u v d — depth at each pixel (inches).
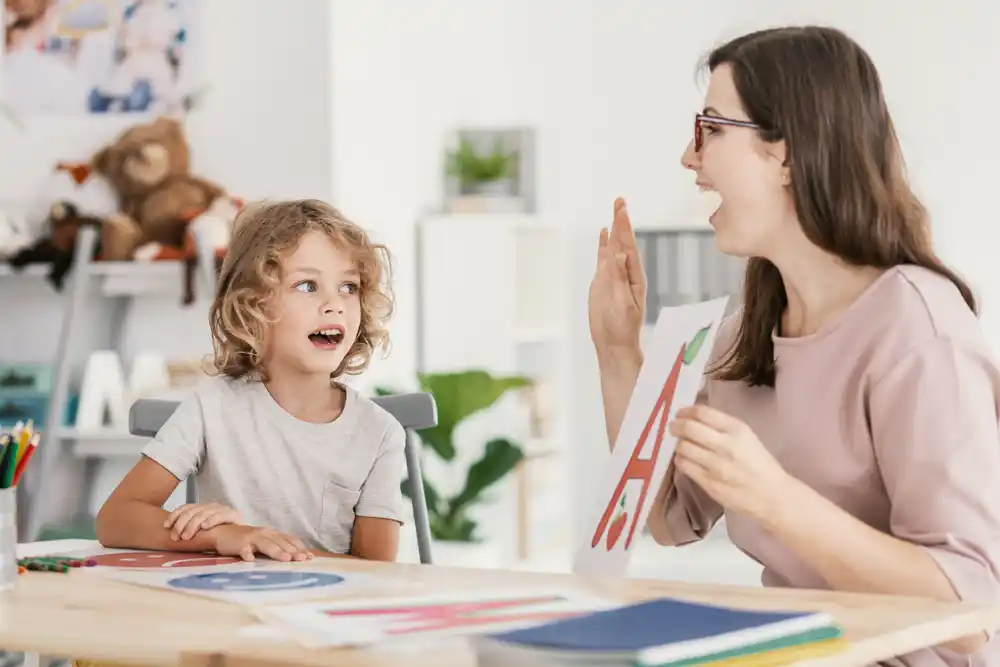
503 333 199.8
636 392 64.3
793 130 61.2
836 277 63.3
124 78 158.1
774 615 41.1
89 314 157.6
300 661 39.1
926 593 52.5
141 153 153.3
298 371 80.1
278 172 157.5
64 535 142.9
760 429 65.7
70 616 47.9
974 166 221.9
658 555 223.0
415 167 195.2
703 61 67.5
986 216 221.6
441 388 175.9
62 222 152.6
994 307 220.8
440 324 201.2
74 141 158.2
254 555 65.2
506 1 237.6
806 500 51.1
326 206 83.2
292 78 157.1
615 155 234.4
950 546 54.7
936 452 56.7
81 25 158.4
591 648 36.2
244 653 40.4
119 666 51.5
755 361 65.9
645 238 229.0
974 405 57.3
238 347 81.0
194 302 153.9
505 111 235.6
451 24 210.1
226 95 157.8
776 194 62.8
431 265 200.4
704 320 60.0
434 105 203.3
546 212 236.7
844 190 61.2
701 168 64.3
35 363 159.6
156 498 75.9
